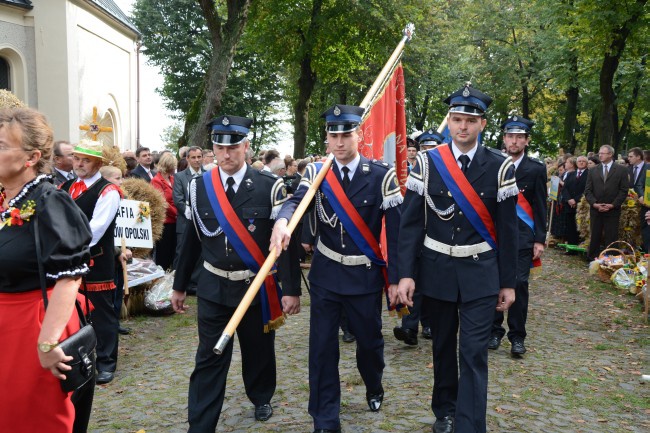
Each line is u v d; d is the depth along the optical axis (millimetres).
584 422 4195
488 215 3688
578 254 13555
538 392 4766
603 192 11320
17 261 2490
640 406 4555
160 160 8969
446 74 31516
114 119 20344
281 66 31844
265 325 3979
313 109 30328
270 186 3988
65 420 2592
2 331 2516
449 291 3664
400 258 3730
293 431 3973
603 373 5316
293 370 5250
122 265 6113
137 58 22297
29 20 16266
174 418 4262
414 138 8359
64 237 2475
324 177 4051
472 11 31406
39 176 2602
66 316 2467
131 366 5535
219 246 3885
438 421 3844
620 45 16109
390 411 4242
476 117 3691
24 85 16281
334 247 4004
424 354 5676
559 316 7629
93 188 4883
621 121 31422
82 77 17484
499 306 3705
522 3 29922
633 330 6922
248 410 4348
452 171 3709
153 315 7543
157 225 7988
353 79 27812
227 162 3914
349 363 5434
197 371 3793
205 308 3850
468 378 3502
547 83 30422
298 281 4000
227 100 33406
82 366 2572
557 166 16219
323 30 22062
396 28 22391
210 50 33594
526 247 5832
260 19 22781
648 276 7371
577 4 16203
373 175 4031
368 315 3984
